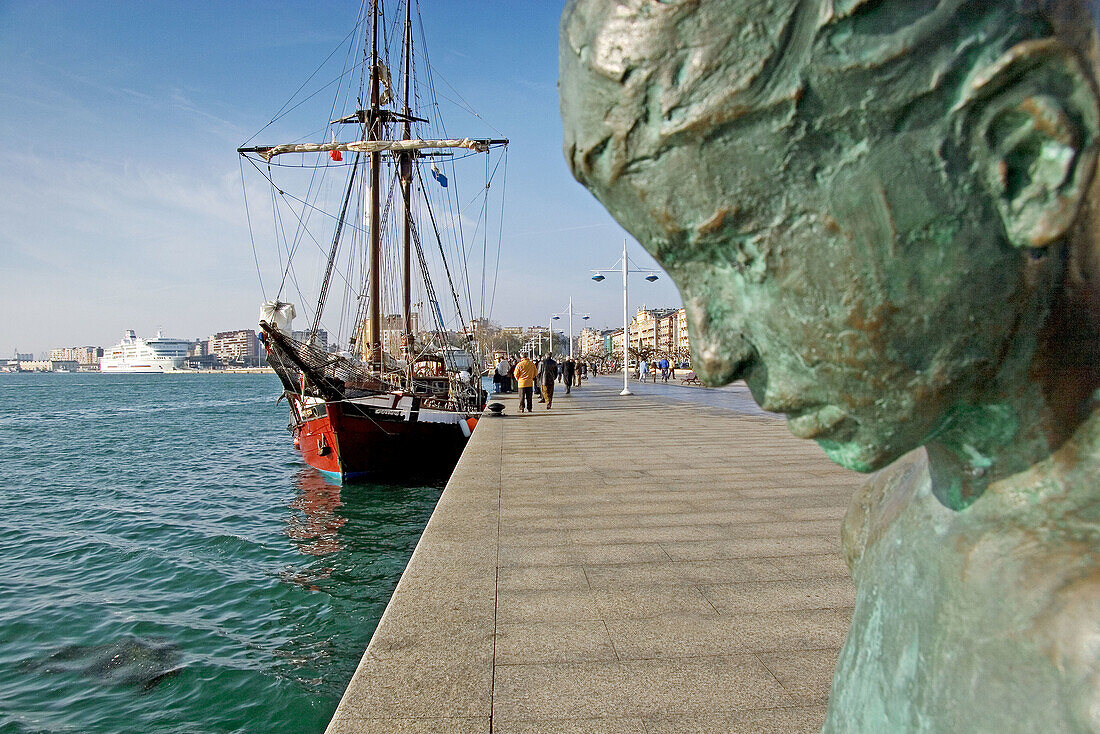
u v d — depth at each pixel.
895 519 0.85
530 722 2.48
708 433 11.77
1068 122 0.55
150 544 11.16
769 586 3.84
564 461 8.46
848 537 1.04
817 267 0.62
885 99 0.58
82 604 8.16
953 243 0.60
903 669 0.71
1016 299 0.61
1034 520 0.66
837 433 0.71
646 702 2.62
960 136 0.59
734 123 0.60
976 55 0.57
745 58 0.59
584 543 4.69
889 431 0.68
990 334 0.62
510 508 5.77
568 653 3.01
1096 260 0.65
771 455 8.87
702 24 0.59
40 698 5.75
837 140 0.60
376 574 9.63
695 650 3.05
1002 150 0.59
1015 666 0.58
